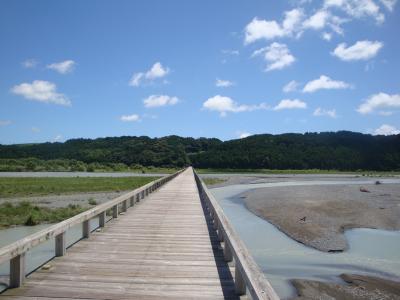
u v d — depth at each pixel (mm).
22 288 5352
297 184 52344
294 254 13375
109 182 44125
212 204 10305
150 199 18391
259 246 14570
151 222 11500
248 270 4320
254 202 29375
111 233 9695
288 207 25766
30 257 10383
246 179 64812
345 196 33438
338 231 17875
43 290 5285
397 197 33344
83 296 5090
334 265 12039
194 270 6477
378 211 24344
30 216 17016
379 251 14094
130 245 8305
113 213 12336
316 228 18359
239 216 22375
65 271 6230
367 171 121438
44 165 101250
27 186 36312
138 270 6418
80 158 135250
